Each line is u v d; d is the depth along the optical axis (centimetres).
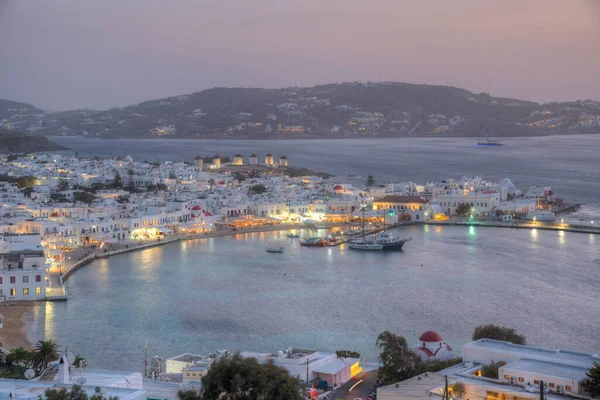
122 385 9975
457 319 18300
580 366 10719
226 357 8262
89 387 8775
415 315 18750
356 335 16762
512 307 19662
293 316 18675
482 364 11931
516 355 11612
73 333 17162
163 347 15912
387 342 12412
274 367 7994
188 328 17538
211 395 7725
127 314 19025
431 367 12156
